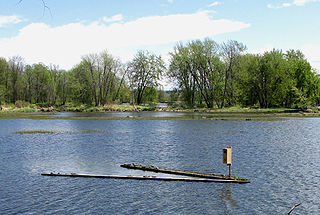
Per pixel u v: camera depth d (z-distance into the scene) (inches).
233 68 3811.5
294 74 3973.9
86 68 4234.7
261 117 2812.5
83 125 2214.6
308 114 3159.5
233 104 4306.1
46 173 858.1
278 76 3742.6
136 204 630.5
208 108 3858.3
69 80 4830.2
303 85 4001.0
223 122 2362.2
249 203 633.0
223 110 3690.9
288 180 785.6
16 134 1717.5
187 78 4069.9
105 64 4264.3
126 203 636.1
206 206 618.2
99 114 3449.8
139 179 804.0
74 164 979.9
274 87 3875.5
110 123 2357.3
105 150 1218.6
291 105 4008.4
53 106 4552.2
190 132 1771.7
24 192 706.8
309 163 968.3
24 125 2226.9
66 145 1341.0
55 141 1456.7
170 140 1469.0
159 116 3024.1
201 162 993.5
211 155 1103.6
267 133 1704.0
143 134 1699.1
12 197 674.8
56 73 5142.7
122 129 1947.6
